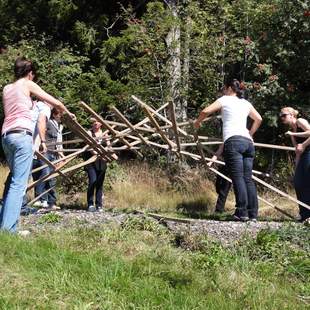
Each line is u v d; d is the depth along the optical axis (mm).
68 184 11492
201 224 6836
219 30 14188
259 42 13305
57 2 17297
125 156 15102
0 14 18234
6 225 5973
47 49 16469
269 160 13523
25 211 8352
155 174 13398
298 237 6309
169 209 10984
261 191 12664
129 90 14445
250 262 5625
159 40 14156
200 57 14078
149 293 4410
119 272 4727
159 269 5012
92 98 15312
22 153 6109
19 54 15719
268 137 13742
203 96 14562
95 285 4457
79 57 16203
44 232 6379
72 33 17484
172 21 13953
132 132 8266
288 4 12859
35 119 6312
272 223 7039
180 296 4426
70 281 4488
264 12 13320
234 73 14555
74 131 8055
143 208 10859
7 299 4133
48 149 8680
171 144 8203
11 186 6078
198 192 12398
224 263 5543
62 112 6781
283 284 5195
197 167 13430
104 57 15875
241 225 6781
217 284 4848
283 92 13047
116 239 6121
